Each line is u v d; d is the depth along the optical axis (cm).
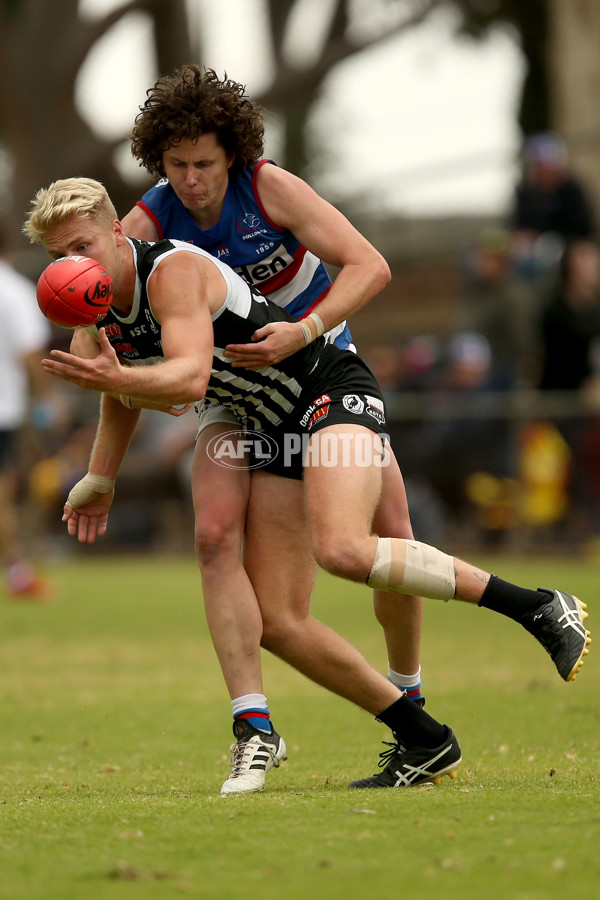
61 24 7912
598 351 3953
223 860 805
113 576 3884
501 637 2486
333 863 790
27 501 4219
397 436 4053
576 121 5816
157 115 1194
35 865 802
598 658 2189
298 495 1207
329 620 2723
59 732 1570
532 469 3888
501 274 4341
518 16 7356
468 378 4031
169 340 1087
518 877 752
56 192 1090
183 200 1220
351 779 1222
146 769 1311
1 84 7850
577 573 3369
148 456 4456
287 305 1282
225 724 1623
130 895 730
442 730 1174
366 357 5209
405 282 7025
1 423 3141
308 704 1770
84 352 1197
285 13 7912
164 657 2288
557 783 1099
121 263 1112
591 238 4319
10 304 3094
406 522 1276
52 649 2402
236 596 1186
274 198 1230
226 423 1240
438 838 848
